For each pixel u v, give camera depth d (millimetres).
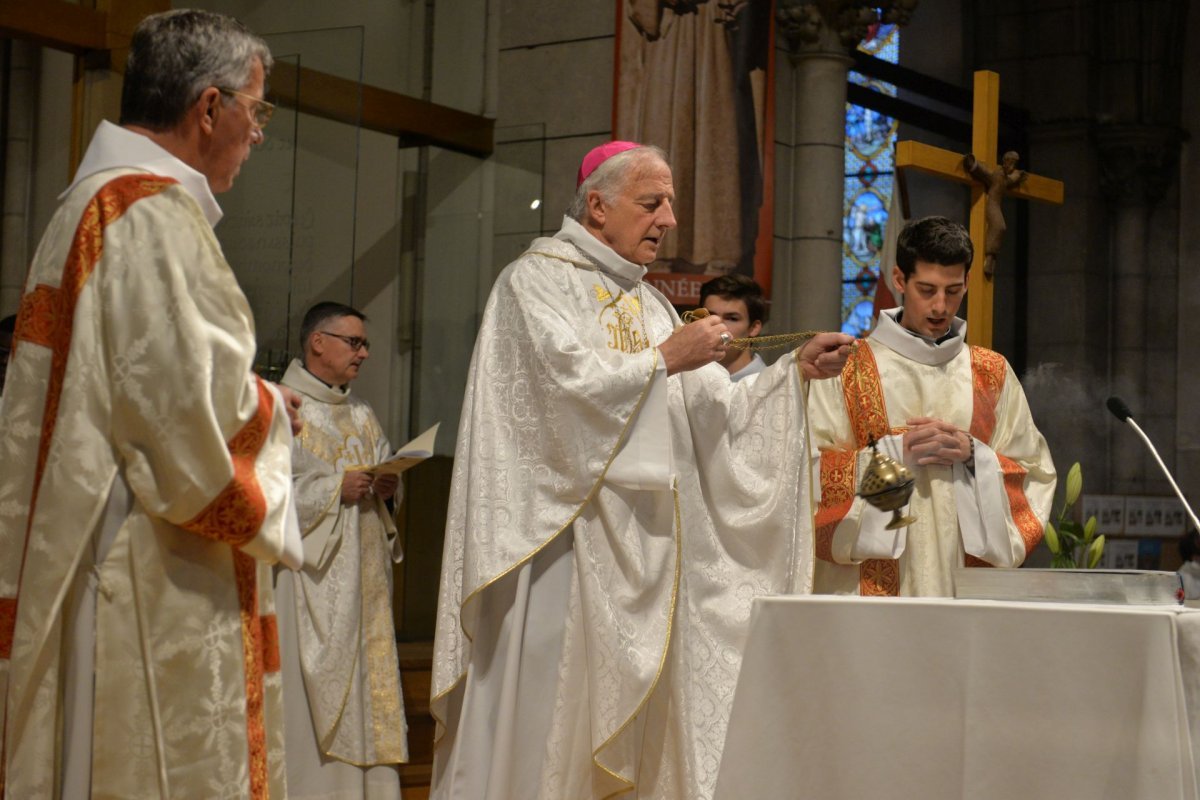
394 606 6320
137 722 2037
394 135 6543
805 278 6836
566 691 3123
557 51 6699
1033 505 3623
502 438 3213
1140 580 2531
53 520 2004
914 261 3668
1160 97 9680
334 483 4398
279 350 4898
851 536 3381
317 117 4996
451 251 6473
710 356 3141
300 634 4273
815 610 2502
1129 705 2195
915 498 3469
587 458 3096
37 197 5160
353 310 4812
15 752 2027
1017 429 3674
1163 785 2146
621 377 3094
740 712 2543
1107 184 9781
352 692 4348
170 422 2000
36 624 2006
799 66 6918
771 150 6484
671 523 3168
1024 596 2568
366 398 6508
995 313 9922
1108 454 9703
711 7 6379
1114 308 9820
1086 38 9641
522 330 3236
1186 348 9711
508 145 6457
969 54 9867
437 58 7016
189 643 2061
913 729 2391
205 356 2020
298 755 4230
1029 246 9852
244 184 4910
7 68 5141
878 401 3615
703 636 3232
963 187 9180
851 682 2451
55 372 2074
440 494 6406
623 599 3107
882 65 8766
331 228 5035
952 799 2344
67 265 2076
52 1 4793
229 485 2016
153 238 2055
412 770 4863
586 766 3117
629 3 6426
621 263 3402
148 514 2057
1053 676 2266
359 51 5059
